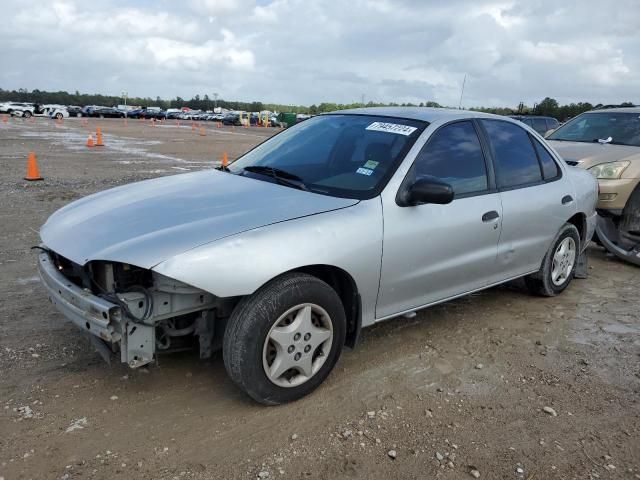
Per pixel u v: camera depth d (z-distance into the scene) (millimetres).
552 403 3389
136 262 2768
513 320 4684
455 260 3998
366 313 3545
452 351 4035
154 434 2904
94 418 3014
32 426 2910
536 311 4922
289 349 3127
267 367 3074
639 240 6809
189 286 2861
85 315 2877
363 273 3389
